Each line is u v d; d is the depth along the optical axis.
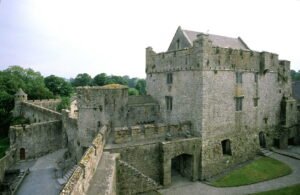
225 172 31.22
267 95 39.19
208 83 30.27
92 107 32.44
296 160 34.78
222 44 36.16
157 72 36.34
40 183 33.56
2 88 78.12
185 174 30.09
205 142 30.06
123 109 33.59
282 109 42.00
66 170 37.00
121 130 27.08
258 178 29.09
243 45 39.84
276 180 28.59
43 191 30.95
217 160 31.19
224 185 27.44
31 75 107.50
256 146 36.94
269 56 38.62
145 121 35.38
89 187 15.68
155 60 36.62
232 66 33.12
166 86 35.00
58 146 48.81
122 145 25.98
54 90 105.19
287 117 41.44
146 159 26.52
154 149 26.98
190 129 31.23
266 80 38.94
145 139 28.41
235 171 31.25
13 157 42.72
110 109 32.66
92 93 32.34
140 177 23.16
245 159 34.97
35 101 74.19
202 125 29.80
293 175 29.83
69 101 77.75
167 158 27.00
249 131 36.06
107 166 19.97
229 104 33.00
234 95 33.62
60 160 42.16
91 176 17.08
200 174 29.47
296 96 54.97
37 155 46.00
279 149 40.09
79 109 33.09
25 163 42.88
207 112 30.28
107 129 29.94
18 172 39.03
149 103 36.03
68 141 43.78
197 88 30.22
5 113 69.06
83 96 32.62
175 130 30.30
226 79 32.47
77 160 34.34
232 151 33.12
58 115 50.19
